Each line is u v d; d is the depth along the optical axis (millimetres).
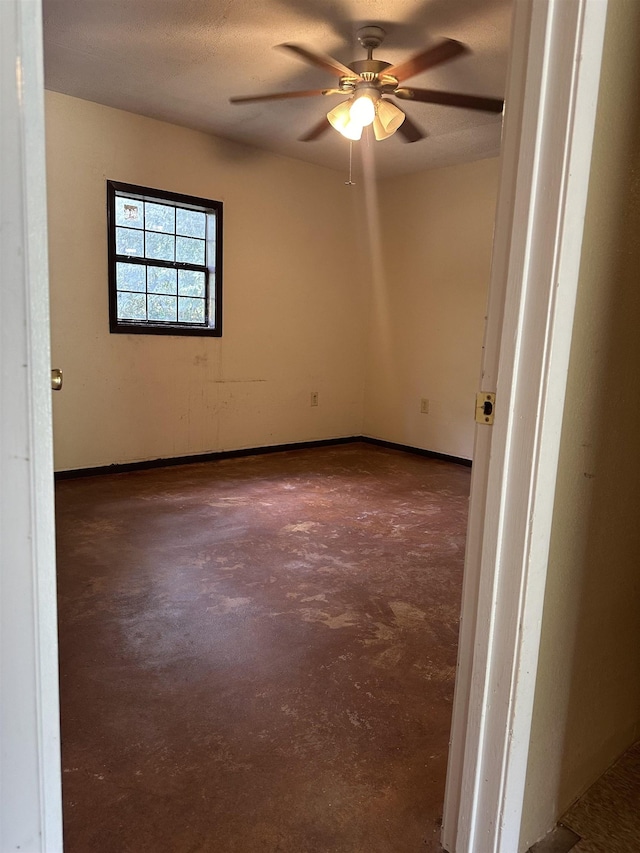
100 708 1649
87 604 2244
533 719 1162
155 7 2498
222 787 1382
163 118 3930
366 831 1275
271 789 1382
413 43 2783
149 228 4145
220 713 1645
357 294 5492
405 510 3547
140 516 3281
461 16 2521
